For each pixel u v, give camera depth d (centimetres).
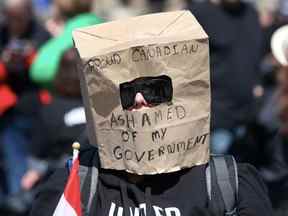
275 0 1611
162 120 591
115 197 594
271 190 876
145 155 590
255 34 1314
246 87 1293
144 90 590
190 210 582
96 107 591
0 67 1334
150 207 583
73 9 1259
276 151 887
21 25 1388
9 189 1337
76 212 586
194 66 589
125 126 591
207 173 594
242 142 1127
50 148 1030
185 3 1487
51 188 606
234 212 588
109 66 584
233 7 1297
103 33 594
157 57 584
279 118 903
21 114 1344
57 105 1020
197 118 595
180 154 593
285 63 904
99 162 605
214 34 1288
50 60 1229
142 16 603
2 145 1347
